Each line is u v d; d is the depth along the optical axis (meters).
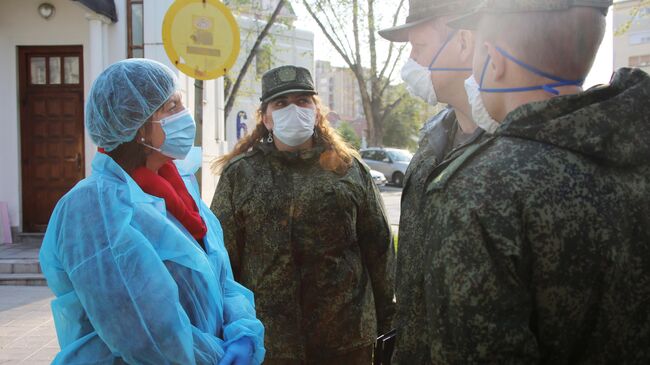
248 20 20.41
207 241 1.94
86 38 9.25
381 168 25.31
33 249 8.59
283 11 19.31
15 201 9.33
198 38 4.22
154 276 1.57
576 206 1.12
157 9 8.80
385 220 2.87
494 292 1.13
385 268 2.86
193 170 2.22
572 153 1.16
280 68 2.82
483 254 1.14
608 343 1.16
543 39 1.21
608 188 1.16
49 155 9.48
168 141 1.82
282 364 2.65
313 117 2.80
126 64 1.77
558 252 1.11
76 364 1.60
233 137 20.19
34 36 9.24
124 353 1.54
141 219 1.65
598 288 1.13
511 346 1.11
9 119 9.31
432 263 1.22
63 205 1.65
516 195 1.14
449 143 1.94
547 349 1.16
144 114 1.75
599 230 1.12
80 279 1.55
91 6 8.30
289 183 2.75
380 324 2.88
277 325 2.65
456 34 1.75
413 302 1.59
